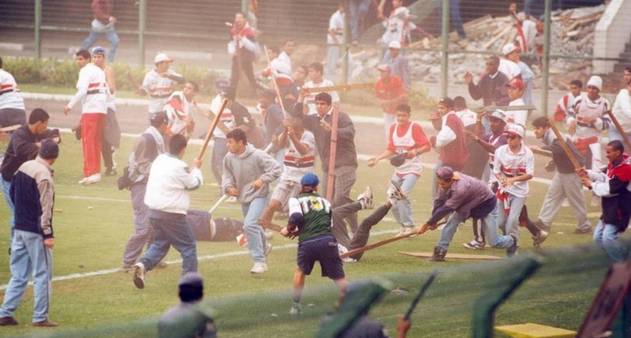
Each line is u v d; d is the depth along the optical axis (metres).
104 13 134.50
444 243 61.50
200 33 138.88
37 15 136.25
